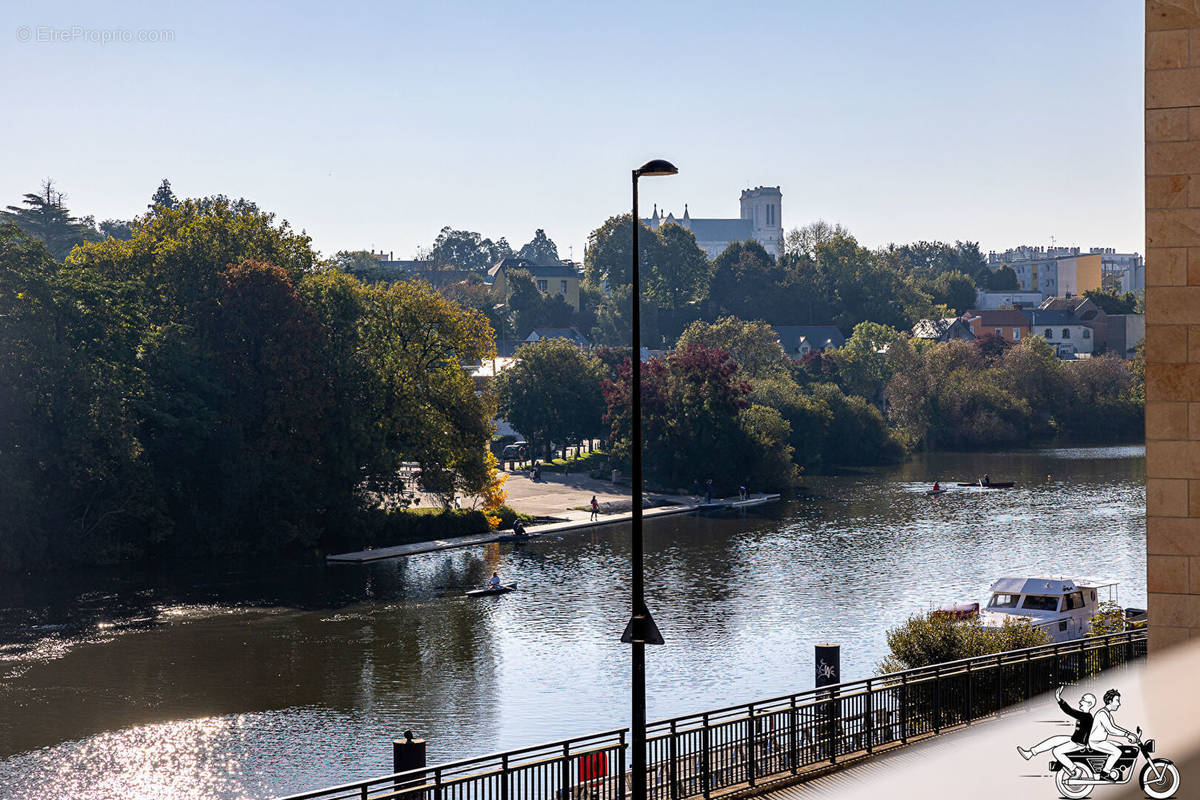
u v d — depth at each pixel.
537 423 118.50
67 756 33.94
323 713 38.50
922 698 25.58
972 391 143.25
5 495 64.25
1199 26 10.97
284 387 74.44
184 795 30.61
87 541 68.19
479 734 36.06
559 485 105.44
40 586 61.53
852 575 62.03
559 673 43.38
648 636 19.16
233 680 42.62
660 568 66.00
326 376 76.06
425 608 55.91
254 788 31.11
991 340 169.75
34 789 31.17
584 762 20.42
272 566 68.94
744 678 41.91
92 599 58.06
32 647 47.69
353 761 33.56
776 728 23.53
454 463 81.25
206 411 72.44
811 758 23.50
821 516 87.00
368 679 42.84
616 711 38.22
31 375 66.44
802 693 23.39
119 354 71.25
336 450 75.75
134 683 42.16
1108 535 74.06
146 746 34.84
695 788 21.98
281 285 75.00
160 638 49.56
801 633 48.72
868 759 23.09
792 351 194.88
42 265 69.12
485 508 83.94
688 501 97.00
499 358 169.50
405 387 80.88
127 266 78.31
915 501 94.19
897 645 31.89
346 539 76.62
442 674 43.50
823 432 122.19
